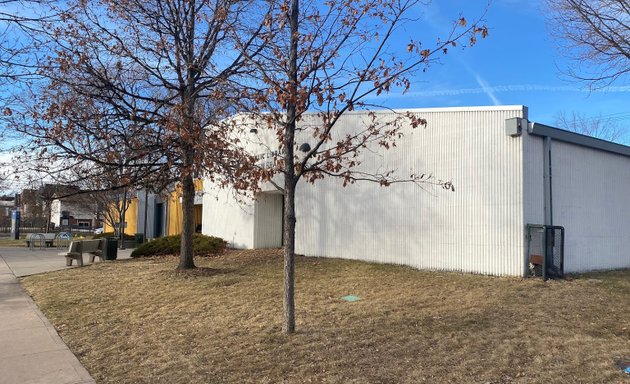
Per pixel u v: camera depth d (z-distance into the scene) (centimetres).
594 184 1273
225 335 658
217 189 1894
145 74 1183
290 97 559
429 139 1205
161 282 1054
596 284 996
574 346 591
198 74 1091
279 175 1583
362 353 574
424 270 1165
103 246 1606
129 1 1075
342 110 618
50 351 619
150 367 554
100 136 1020
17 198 5250
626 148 1362
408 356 563
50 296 968
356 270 1172
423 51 589
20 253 2069
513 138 1084
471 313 746
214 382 504
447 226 1161
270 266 1252
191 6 1079
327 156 661
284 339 629
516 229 1067
